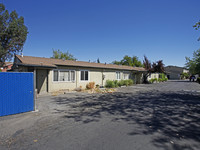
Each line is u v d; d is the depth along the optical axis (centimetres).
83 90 1349
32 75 589
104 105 736
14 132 383
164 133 382
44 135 365
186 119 507
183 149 298
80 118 513
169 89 1617
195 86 2067
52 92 1181
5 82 507
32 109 595
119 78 2025
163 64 2408
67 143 322
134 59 4844
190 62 1390
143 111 617
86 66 1441
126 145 313
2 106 504
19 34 1313
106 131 394
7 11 1241
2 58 1252
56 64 1182
